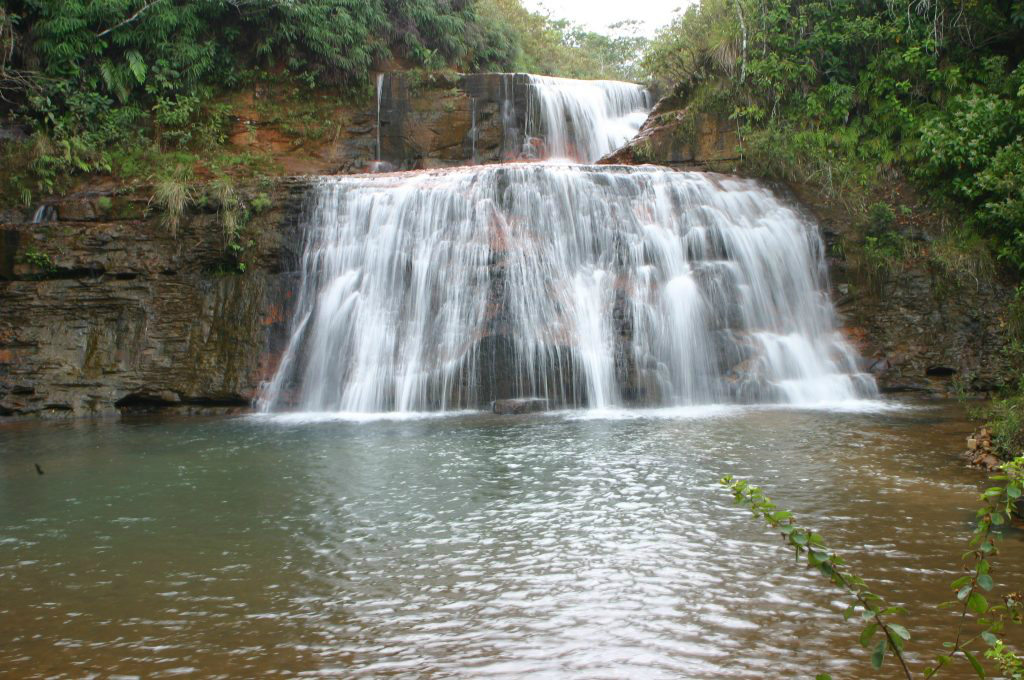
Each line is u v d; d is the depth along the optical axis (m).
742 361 16.05
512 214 16.80
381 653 4.70
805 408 14.41
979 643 4.63
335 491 8.61
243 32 24.20
